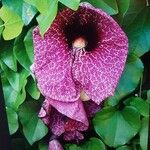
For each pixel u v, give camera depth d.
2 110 0.38
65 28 0.33
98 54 0.34
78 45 0.34
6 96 0.38
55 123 0.37
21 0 0.33
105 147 0.38
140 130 0.38
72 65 0.34
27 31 0.35
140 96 0.38
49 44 0.33
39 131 0.38
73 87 0.34
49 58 0.34
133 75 0.36
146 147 0.39
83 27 0.34
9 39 0.34
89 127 0.38
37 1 0.31
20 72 0.36
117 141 0.38
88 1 0.33
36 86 0.36
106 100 0.37
